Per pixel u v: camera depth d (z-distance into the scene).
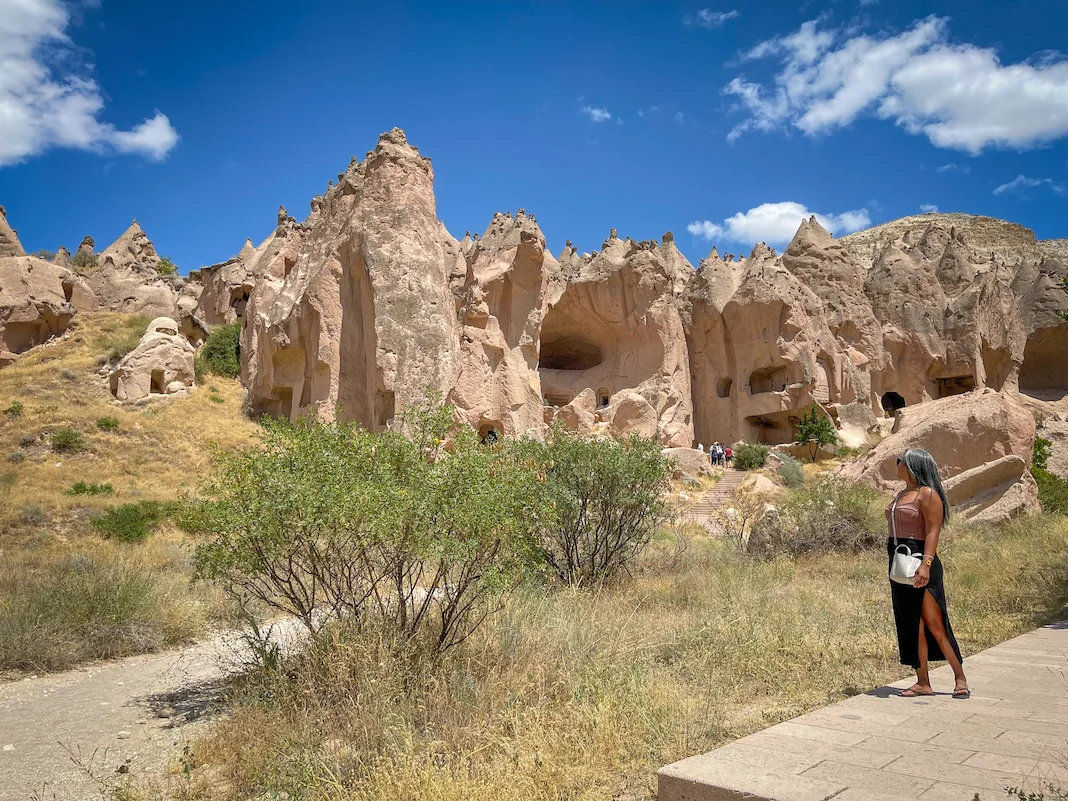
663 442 39.56
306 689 6.60
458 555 7.12
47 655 9.75
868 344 51.38
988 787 3.58
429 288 30.23
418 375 28.86
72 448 29.50
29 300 38.50
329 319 31.23
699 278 47.34
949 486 18.92
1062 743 4.23
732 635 8.59
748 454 38.97
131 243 57.38
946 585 11.51
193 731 6.86
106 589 11.46
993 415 21.12
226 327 41.97
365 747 5.52
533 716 5.88
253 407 35.47
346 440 8.17
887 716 4.94
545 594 10.32
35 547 20.23
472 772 5.02
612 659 7.57
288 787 5.10
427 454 8.29
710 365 46.06
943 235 67.69
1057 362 64.19
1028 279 65.25
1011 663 6.54
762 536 17.45
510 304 34.50
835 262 52.72
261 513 7.04
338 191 34.19
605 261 43.91
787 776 3.85
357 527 7.07
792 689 6.86
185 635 11.45
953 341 53.47
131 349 36.25
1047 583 10.68
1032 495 18.88
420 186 32.38
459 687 6.48
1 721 7.40
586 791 4.76
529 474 9.45
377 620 7.33
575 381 45.62
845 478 21.47
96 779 5.38
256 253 52.62
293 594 7.55
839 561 15.47
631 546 15.73
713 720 5.87
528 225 35.00
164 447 31.00
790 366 43.19
